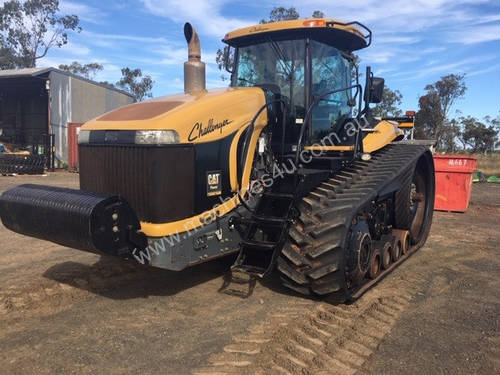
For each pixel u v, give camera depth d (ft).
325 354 10.59
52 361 10.00
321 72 16.28
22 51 124.36
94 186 13.02
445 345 11.23
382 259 16.65
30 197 12.26
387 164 17.47
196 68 15.44
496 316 13.15
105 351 10.50
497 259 19.48
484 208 34.27
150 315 12.59
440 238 23.49
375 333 11.80
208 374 9.57
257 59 16.75
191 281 15.44
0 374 9.44
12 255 18.25
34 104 82.07
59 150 66.54
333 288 13.09
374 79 17.20
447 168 32.24
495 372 10.02
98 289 14.46
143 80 143.54
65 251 18.92
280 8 71.00
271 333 11.55
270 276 16.12
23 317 12.23
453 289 15.52
